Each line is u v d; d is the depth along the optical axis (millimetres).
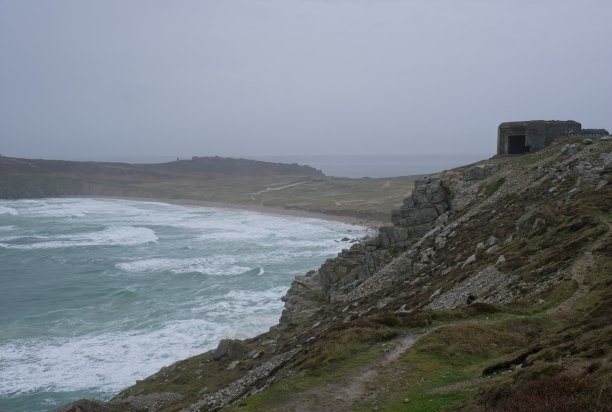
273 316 52406
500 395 13766
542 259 26453
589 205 31141
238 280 68375
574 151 45875
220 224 130875
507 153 63188
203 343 45469
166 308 56031
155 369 40219
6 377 39031
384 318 24219
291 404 17219
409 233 49219
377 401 16547
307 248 93375
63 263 80500
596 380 12234
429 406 15219
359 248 49469
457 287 29547
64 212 157375
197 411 26359
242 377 30266
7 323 51625
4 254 87812
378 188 195875
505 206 42344
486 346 19438
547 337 18281
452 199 50844
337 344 21625
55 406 34750
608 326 16469
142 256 85812
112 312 55094
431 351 19625
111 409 28797
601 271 23109
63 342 46281
